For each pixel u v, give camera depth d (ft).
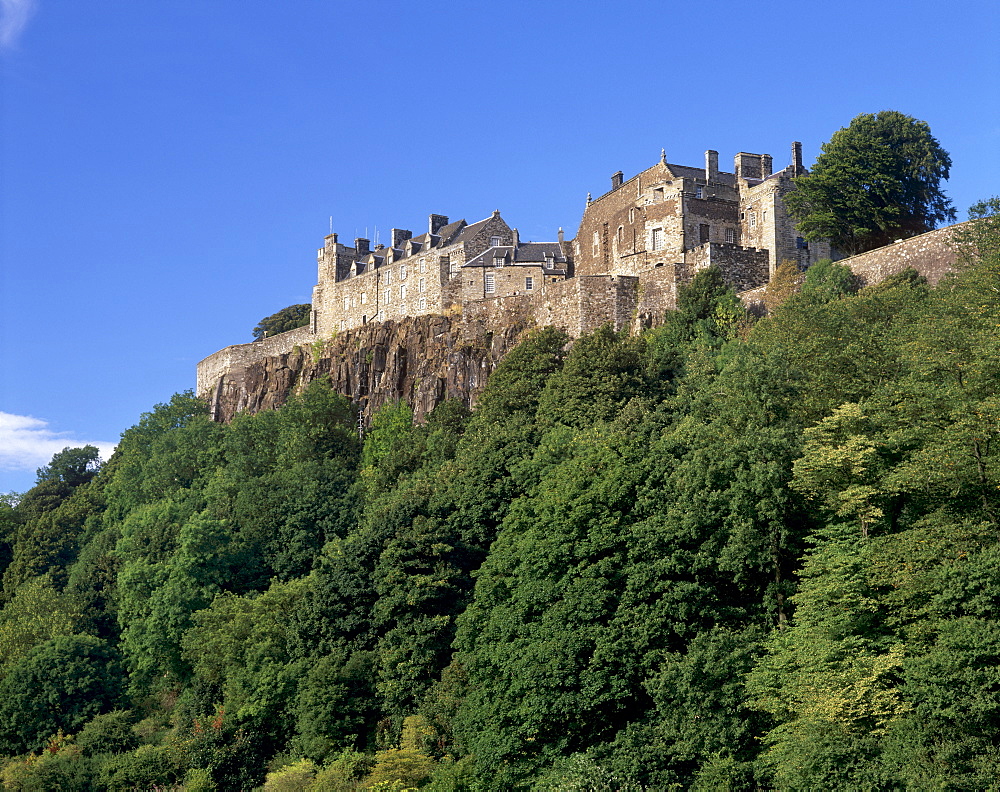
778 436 211.20
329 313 516.73
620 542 216.95
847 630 180.34
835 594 183.01
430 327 431.84
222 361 559.79
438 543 261.03
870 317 266.16
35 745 282.15
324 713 241.96
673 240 396.98
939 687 161.07
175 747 260.42
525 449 287.07
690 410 278.46
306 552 315.17
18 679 293.23
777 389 229.25
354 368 448.24
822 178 362.74
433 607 253.85
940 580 168.25
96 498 474.49
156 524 355.15
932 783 153.89
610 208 440.86
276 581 298.56
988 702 156.15
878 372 232.12
